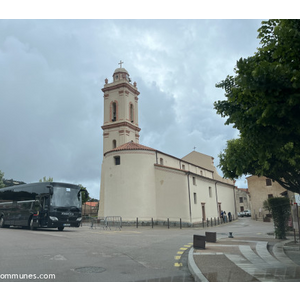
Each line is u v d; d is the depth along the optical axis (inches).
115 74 1782.7
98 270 284.4
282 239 577.0
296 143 317.4
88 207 2028.8
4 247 414.0
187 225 1194.0
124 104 1667.1
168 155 1512.1
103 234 708.0
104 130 1684.3
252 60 274.2
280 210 596.4
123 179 1272.1
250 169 624.1
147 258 366.0
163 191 1285.7
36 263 306.5
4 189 999.0
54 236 607.8
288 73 217.5
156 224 1259.8
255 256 358.6
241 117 282.8
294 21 235.0
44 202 804.0
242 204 2795.3
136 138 1729.8
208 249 422.6
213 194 1658.5
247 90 232.4
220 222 1526.8
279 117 238.2
